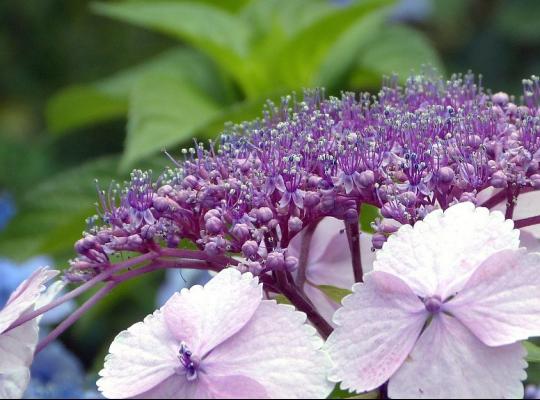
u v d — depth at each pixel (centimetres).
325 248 36
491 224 30
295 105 35
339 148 32
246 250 31
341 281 36
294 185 32
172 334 30
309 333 29
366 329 29
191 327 30
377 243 31
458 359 29
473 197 31
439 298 29
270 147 33
